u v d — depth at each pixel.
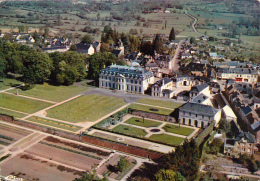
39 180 182.50
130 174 188.25
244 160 196.88
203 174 185.38
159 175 171.62
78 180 175.25
